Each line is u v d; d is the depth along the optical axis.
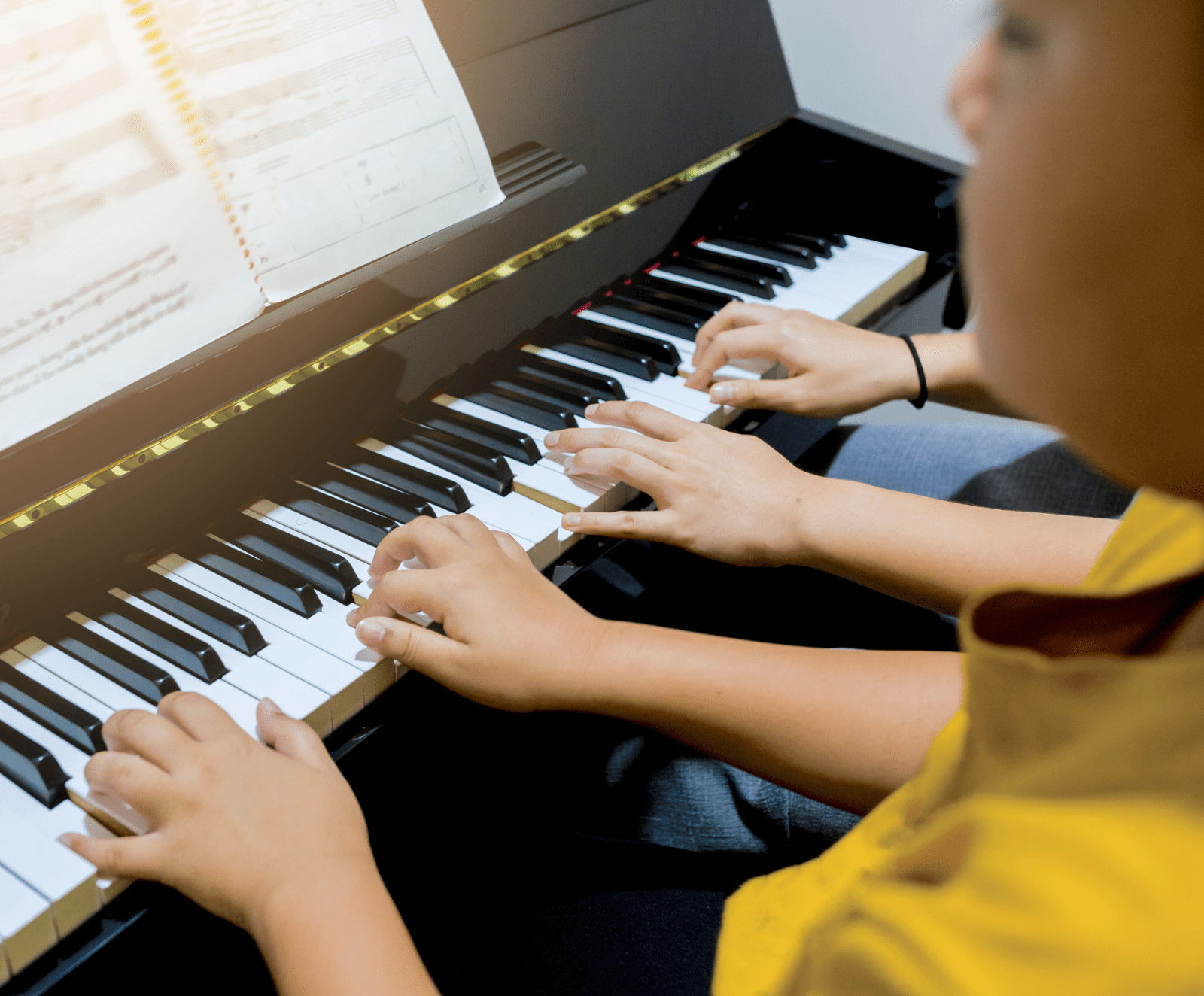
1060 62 0.28
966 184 0.33
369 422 0.95
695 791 0.94
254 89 0.80
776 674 0.72
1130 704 0.32
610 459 0.88
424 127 0.92
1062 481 1.11
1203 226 0.26
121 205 0.73
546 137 1.09
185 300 0.77
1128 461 0.32
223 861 0.57
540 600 0.73
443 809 1.10
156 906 0.61
